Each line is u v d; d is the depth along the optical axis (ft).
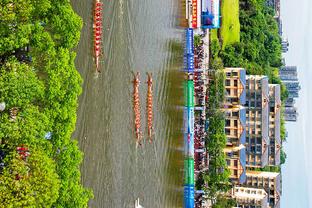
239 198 458.91
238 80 424.05
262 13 533.96
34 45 186.19
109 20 266.57
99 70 256.93
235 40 455.63
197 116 364.58
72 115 192.95
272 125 509.76
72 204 186.50
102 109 258.16
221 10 431.02
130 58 284.82
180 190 330.95
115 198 263.29
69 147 191.42
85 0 249.75
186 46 350.23
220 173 372.58
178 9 339.77
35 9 186.29
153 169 301.43
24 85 172.65
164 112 318.04
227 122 430.61
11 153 167.43
